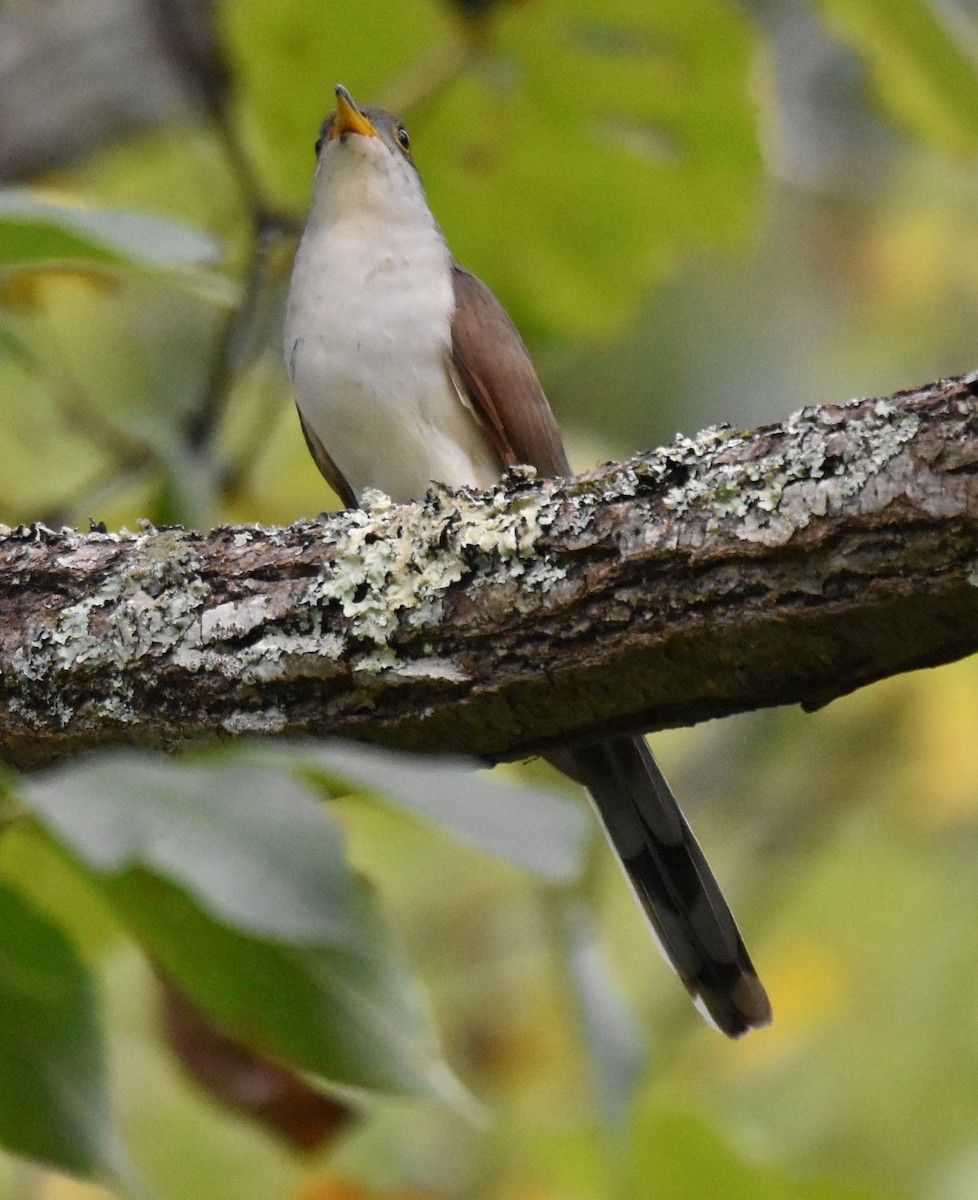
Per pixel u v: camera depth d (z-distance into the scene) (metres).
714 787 11.36
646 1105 6.43
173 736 5.56
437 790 3.06
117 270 6.69
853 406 4.79
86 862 2.95
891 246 12.62
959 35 8.16
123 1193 3.83
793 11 12.45
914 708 11.13
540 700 5.18
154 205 9.68
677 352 12.49
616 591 4.99
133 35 9.80
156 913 3.42
